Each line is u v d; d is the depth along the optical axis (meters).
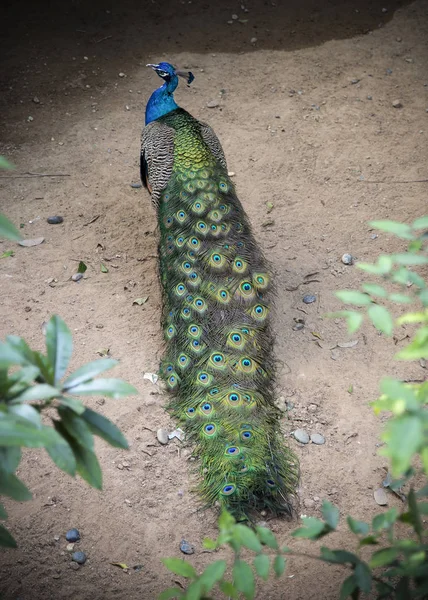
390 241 7.29
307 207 7.78
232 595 2.67
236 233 6.18
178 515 4.86
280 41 10.61
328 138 8.80
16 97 9.50
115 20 11.02
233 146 8.68
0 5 11.19
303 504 4.92
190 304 5.74
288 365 6.00
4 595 4.38
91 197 7.95
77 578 4.50
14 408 2.37
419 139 8.73
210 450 4.79
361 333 6.31
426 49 10.37
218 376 5.25
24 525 4.79
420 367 5.98
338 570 4.52
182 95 9.55
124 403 5.64
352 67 10.05
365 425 5.51
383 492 5.03
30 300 6.61
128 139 8.85
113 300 6.66
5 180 8.13
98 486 2.75
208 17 11.11
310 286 6.78
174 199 6.41
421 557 2.43
